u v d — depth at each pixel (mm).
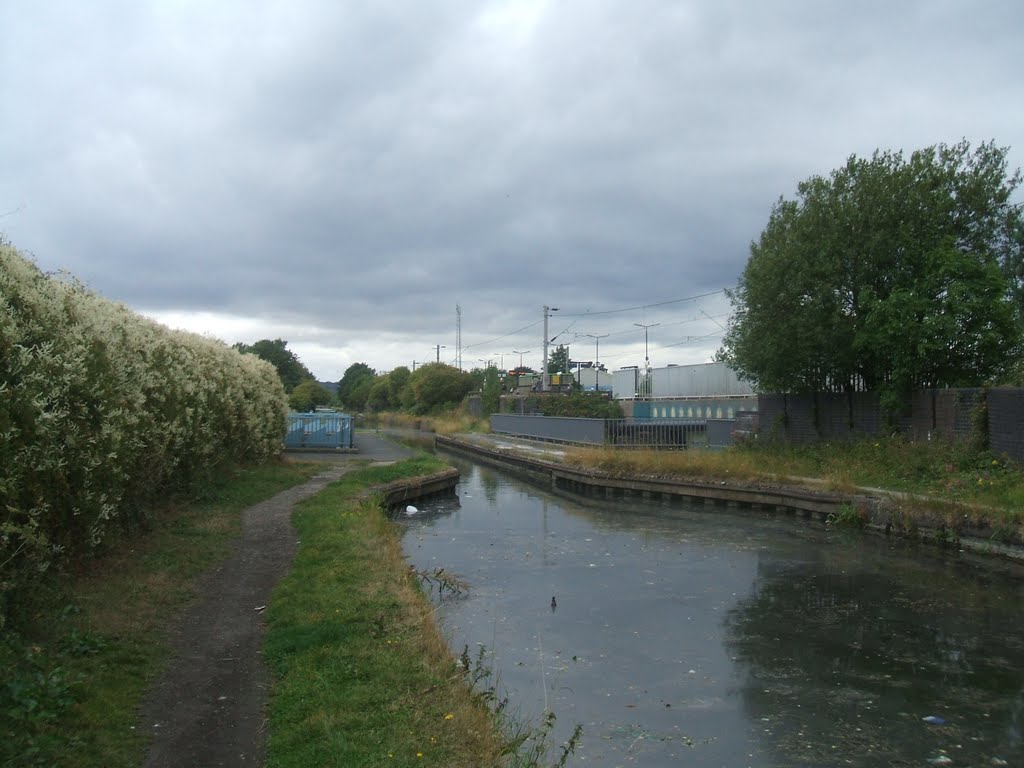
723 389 36812
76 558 8516
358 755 4988
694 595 11531
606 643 9320
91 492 8180
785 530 17078
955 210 19703
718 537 16281
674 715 7258
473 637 9484
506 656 8812
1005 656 8891
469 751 5262
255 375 20938
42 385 7316
